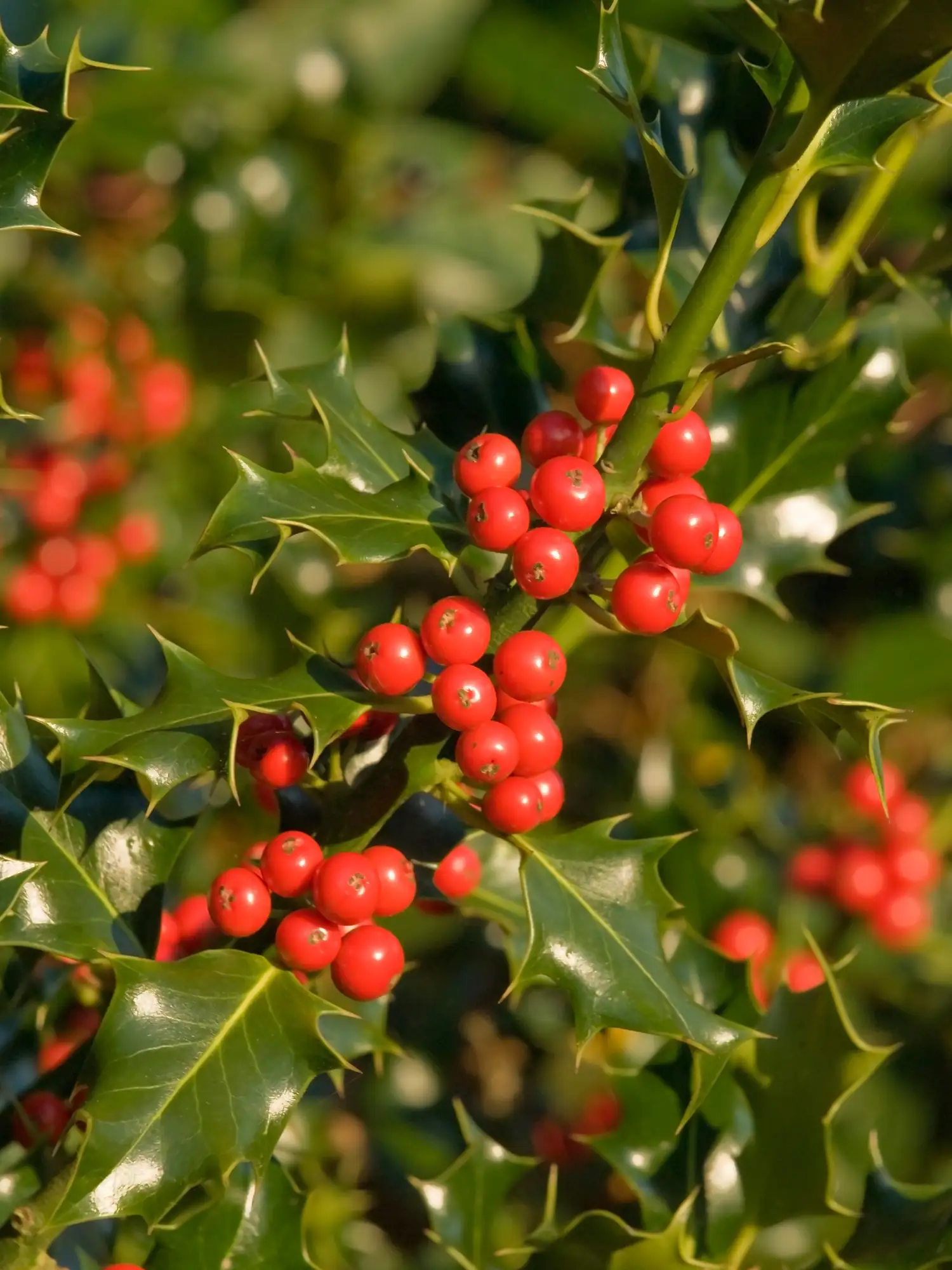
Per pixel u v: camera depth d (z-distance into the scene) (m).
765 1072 0.40
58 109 0.33
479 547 0.34
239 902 0.33
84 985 0.37
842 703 0.33
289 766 0.34
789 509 0.40
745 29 0.40
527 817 0.34
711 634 0.33
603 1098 0.45
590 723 0.50
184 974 0.34
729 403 0.40
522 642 0.33
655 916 0.34
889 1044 0.48
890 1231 0.39
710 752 0.50
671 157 0.40
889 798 0.49
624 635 0.48
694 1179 0.40
